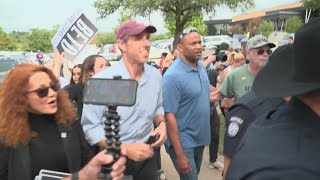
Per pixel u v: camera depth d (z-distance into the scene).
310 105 1.34
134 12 28.81
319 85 1.29
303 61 1.32
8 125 2.59
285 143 1.31
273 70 1.49
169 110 4.02
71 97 4.71
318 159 1.25
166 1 28.56
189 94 4.08
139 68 3.32
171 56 8.63
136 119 3.24
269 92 1.41
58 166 2.76
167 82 4.04
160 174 5.95
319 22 1.32
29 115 2.73
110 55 17.25
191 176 4.18
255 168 1.31
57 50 6.34
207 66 8.43
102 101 1.73
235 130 2.51
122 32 3.28
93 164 1.76
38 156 2.68
